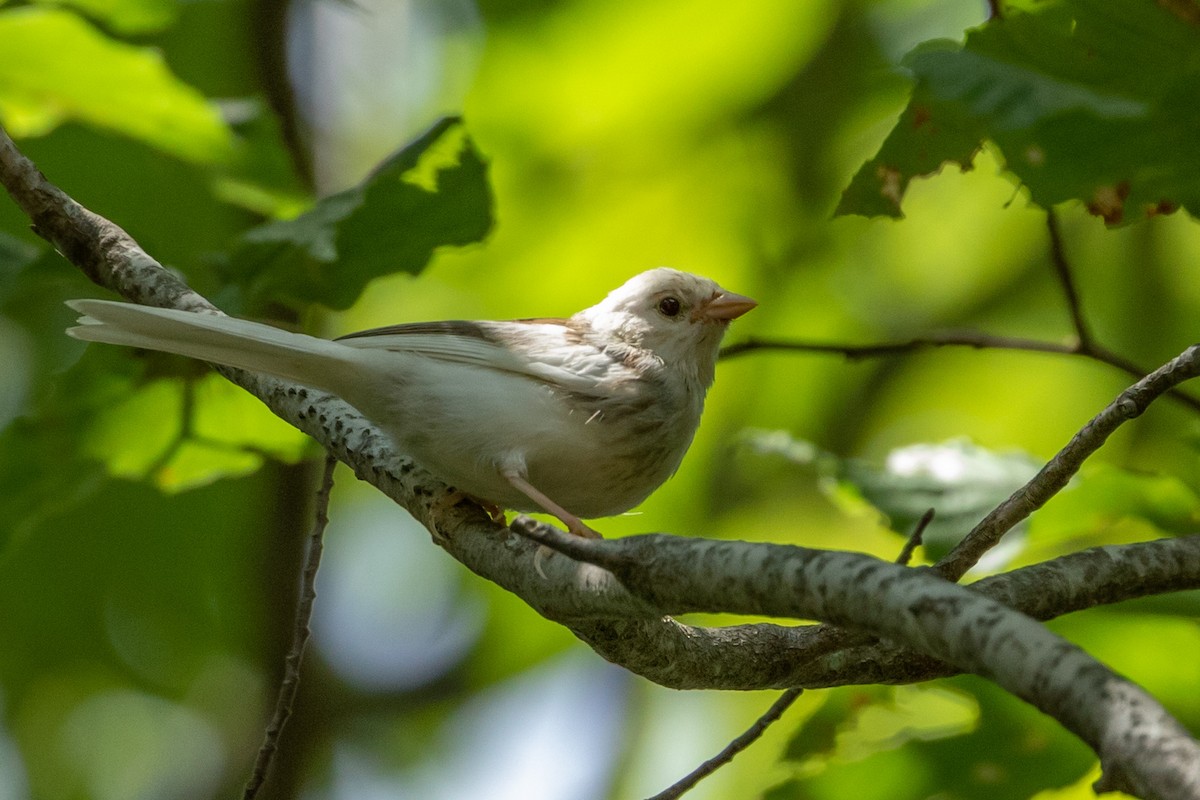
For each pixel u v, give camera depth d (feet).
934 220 49.55
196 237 44.37
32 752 49.60
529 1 48.60
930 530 30.99
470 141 30.17
